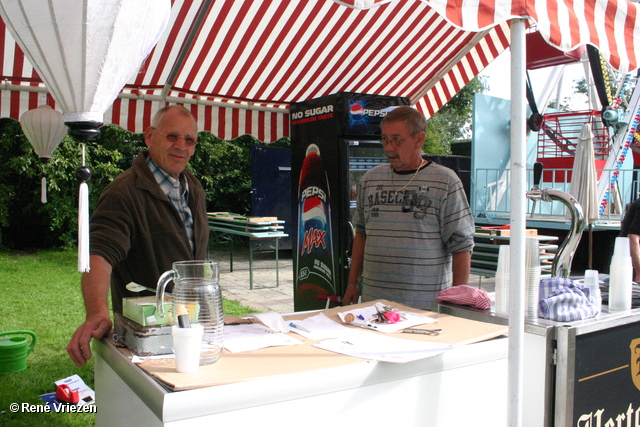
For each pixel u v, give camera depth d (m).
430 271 2.73
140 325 1.50
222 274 9.62
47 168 10.73
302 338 1.75
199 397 1.21
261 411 1.29
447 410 1.65
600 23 1.84
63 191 11.52
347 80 4.47
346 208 3.67
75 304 6.84
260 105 4.58
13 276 8.77
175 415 1.18
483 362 1.72
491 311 2.12
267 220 8.30
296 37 3.68
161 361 1.45
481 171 10.01
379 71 4.40
